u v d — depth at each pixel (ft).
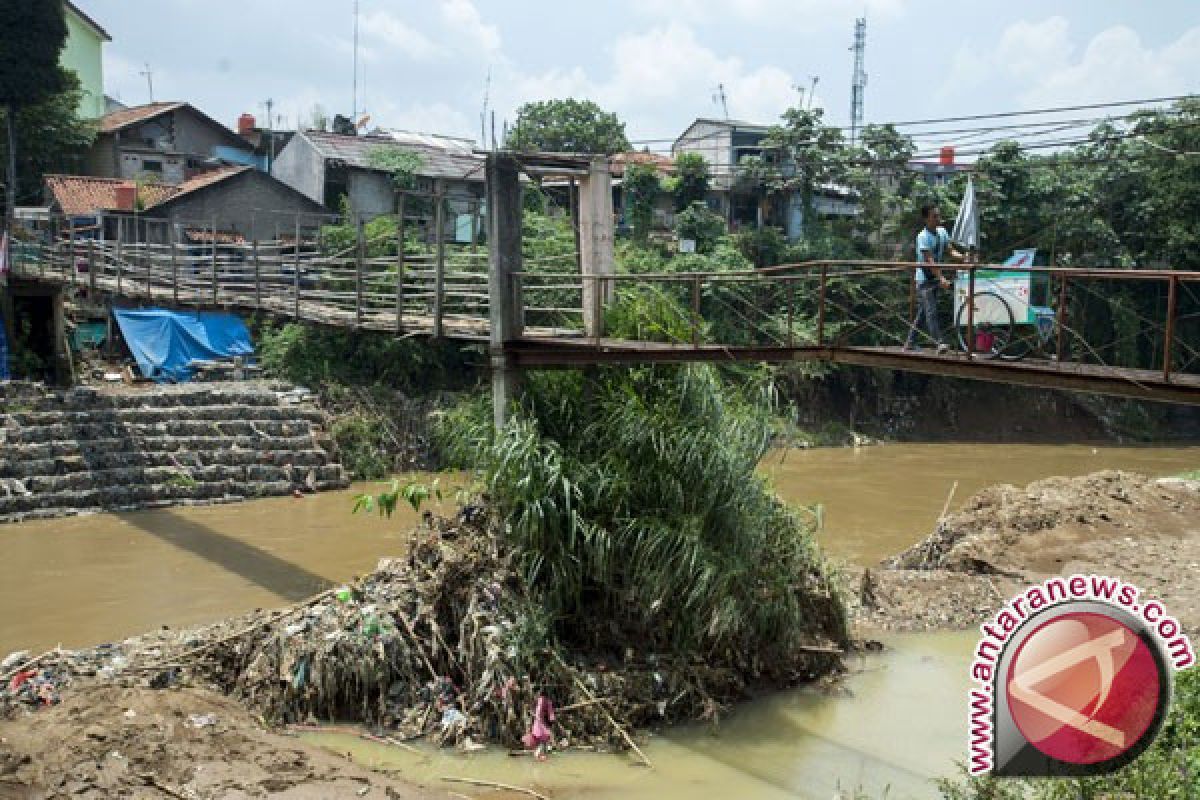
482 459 33.65
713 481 31.48
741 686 31.96
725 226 112.16
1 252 74.02
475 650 29.76
